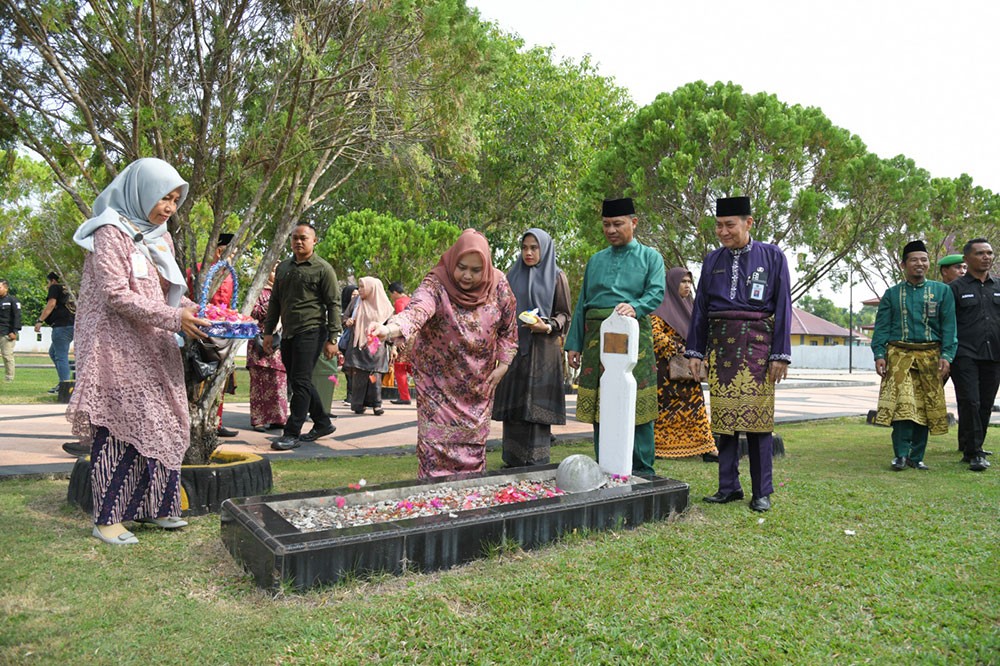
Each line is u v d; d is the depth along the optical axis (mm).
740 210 4156
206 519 3578
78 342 3158
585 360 4730
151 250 3289
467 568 2900
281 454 5516
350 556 2658
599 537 3375
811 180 10094
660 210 10047
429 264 13312
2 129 3928
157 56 4004
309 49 3908
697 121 9414
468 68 4730
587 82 18391
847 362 40125
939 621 2479
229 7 4133
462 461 4016
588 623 2369
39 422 6906
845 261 11609
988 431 8148
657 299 4484
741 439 5949
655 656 2158
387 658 2094
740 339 4102
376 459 5523
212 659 2074
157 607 2432
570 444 6621
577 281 12211
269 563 2555
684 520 3762
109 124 4109
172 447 3260
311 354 5879
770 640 2295
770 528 3609
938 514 3943
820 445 6855
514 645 2207
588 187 10734
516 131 16359
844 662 2172
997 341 5859
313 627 2270
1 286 11586
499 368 4156
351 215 13617
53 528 3324
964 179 12234
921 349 5617
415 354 4012
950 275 6820
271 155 4301
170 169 3275
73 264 10750
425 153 5656
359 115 4754
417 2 4535
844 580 2857
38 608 2398
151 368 3199
